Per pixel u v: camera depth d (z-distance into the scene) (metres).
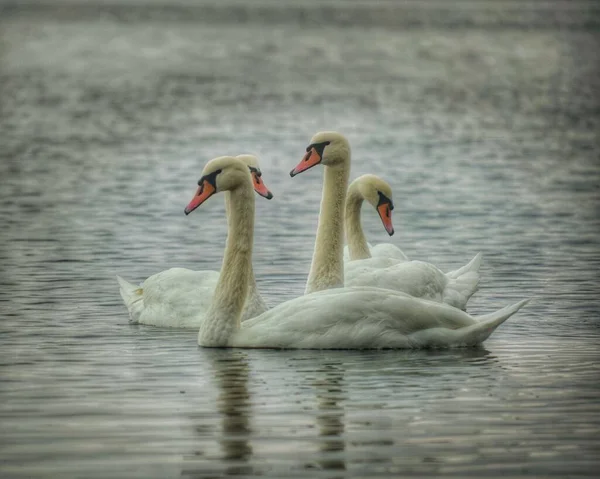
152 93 72.25
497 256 24.28
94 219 29.31
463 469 11.74
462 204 31.84
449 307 16.80
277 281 21.72
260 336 16.58
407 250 25.22
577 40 121.25
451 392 14.38
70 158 43.28
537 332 17.72
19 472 11.66
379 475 11.60
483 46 113.31
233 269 16.78
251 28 147.62
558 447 12.34
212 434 12.80
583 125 54.59
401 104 65.44
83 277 22.11
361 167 40.09
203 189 16.84
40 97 69.12
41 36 130.75
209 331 16.77
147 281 18.98
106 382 14.89
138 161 42.28
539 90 73.38
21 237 26.55
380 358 16.05
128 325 18.41
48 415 13.48
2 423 13.19
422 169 39.53
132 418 13.37
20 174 38.72
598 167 40.03
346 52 107.44
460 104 65.31
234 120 57.53
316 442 12.53
